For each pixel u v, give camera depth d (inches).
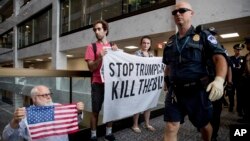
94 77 108.5
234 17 168.9
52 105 74.1
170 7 229.6
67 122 75.5
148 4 259.6
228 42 260.7
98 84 108.7
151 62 141.5
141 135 127.6
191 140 119.2
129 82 124.2
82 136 114.0
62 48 431.5
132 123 145.6
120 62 117.4
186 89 73.2
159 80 150.0
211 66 72.6
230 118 169.8
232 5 170.1
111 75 112.2
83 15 385.1
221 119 166.4
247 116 153.9
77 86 124.1
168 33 240.4
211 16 183.5
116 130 134.8
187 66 73.0
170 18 229.6
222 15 176.6
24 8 613.6
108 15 330.6
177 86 74.8
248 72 149.3
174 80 75.7
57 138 73.4
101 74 108.0
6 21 753.0
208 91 64.0
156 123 154.8
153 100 145.4
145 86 136.9
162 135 127.6
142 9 263.3
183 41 74.4
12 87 99.5
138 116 140.0
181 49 73.7
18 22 652.7
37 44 535.5
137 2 275.6
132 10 283.7
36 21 563.5
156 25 245.1
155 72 145.6
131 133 131.4
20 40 663.1
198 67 72.3
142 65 133.6
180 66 74.3
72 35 400.5
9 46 743.1
